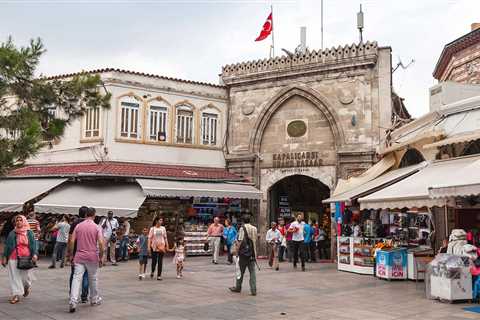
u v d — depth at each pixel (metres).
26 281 10.77
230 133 25.69
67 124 10.79
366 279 15.30
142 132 23.53
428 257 14.20
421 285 13.99
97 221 18.28
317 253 23.72
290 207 26.16
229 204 24.86
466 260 11.23
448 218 16.48
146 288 12.69
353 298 11.65
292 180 26.31
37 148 9.25
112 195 20.66
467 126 15.34
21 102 10.14
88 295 10.74
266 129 25.00
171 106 24.39
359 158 22.25
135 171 21.70
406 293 12.48
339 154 22.61
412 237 18.41
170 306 10.27
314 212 26.62
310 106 23.95
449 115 16.50
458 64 22.52
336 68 23.11
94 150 22.73
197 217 23.86
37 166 23.84
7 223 19.89
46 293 11.53
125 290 12.30
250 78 25.14
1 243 19.58
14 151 8.91
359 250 16.84
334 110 23.06
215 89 25.75
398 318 9.32
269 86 24.81
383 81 22.34
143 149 23.50
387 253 14.97
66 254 17.28
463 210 16.17
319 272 17.20
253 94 25.23
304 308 10.30
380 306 10.60
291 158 24.06
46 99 10.20
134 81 23.42
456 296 11.00
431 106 17.83
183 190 20.94
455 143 14.70
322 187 26.66
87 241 9.84
